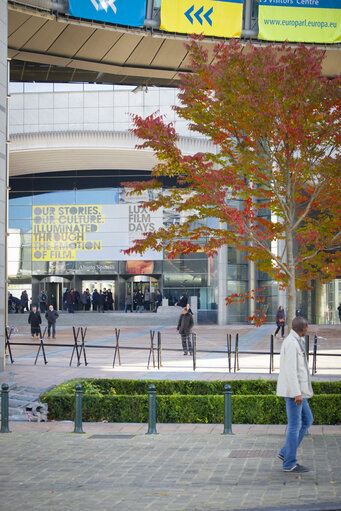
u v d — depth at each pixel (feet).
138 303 171.73
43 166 173.78
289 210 48.91
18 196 179.63
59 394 44.55
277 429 38.24
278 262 49.26
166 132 49.49
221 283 163.63
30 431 38.22
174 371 64.69
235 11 102.68
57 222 178.70
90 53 111.96
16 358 78.18
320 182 50.21
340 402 39.99
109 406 43.11
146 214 176.55
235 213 48.57
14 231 179.11
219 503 22.41
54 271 178.29
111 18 99.40
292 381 26.11
